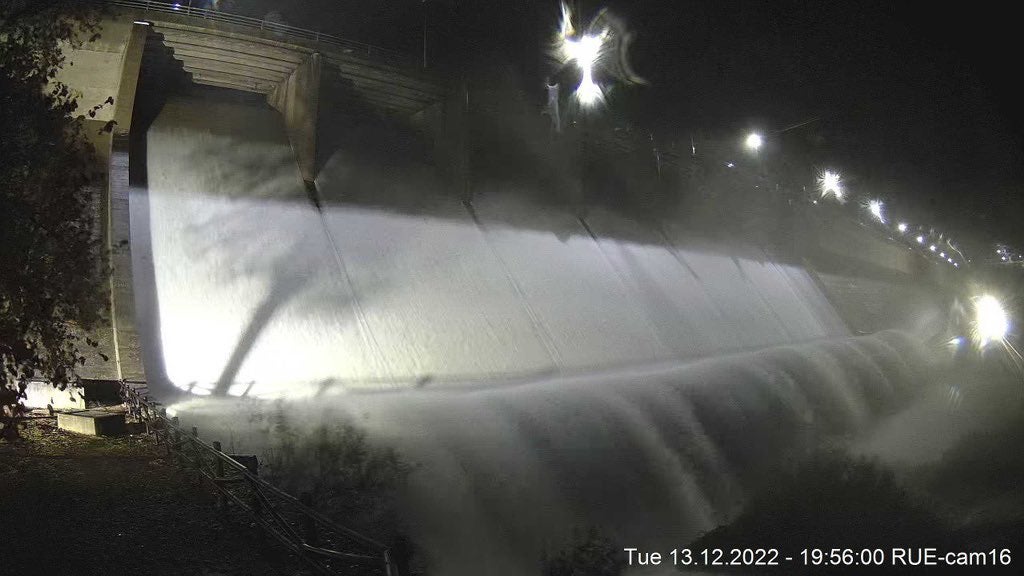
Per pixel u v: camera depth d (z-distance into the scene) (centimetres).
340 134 4669
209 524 1247
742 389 3178
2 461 1531
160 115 4106
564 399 2756
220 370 2734
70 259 1477
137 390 2103
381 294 3494
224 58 4147
